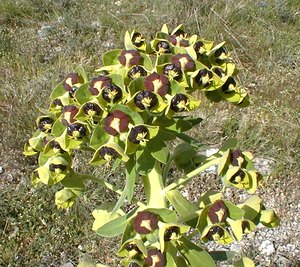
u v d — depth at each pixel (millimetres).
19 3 676
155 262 170
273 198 425
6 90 500
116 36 618
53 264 375
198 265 189
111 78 167
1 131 463
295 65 571
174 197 190
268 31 620
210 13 637
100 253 379
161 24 624
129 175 177
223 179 181
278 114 491
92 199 402
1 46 590
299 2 694
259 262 381
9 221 389
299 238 399
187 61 173
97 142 165
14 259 372
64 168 186
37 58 571
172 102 164
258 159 455
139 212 172
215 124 470
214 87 177
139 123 165
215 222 173
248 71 562
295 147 457
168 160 188
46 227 389
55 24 637
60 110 187
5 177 436
